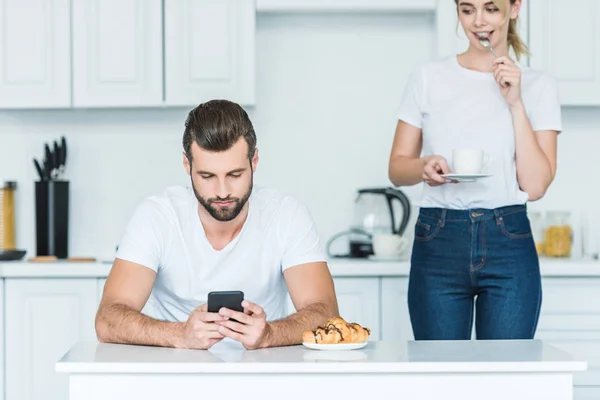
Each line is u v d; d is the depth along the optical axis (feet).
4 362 11.81
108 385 5.44
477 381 5.47
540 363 5.44
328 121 13.43
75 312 11.82
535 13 12.22
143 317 6.57
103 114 13.38
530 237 8.52
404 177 8.86
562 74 12.26
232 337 6.17
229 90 12.33
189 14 12.29
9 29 12.34
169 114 13.39
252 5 12.29
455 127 8.69
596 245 13.34
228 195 6.66
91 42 12.33
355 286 11.73
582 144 13.37
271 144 13.41
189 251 7.33
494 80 8.68
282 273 7.63
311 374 5.44
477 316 8.55
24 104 12.34
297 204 7.65
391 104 13.43
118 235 13.39
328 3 12.37
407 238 12.73
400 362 5.45
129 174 13.41
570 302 11.55
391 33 13.42
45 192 12.87
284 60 13.41
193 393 5.44
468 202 8.45
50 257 12.54
